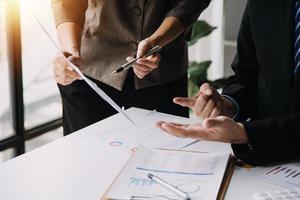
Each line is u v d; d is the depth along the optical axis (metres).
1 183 1.06
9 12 2.47
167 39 1.57
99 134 1.35
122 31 1.66
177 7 1.65
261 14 1.30
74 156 1.20
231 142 1.14
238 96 1.38
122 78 1.66
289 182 1.05
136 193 0.98
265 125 1.13
